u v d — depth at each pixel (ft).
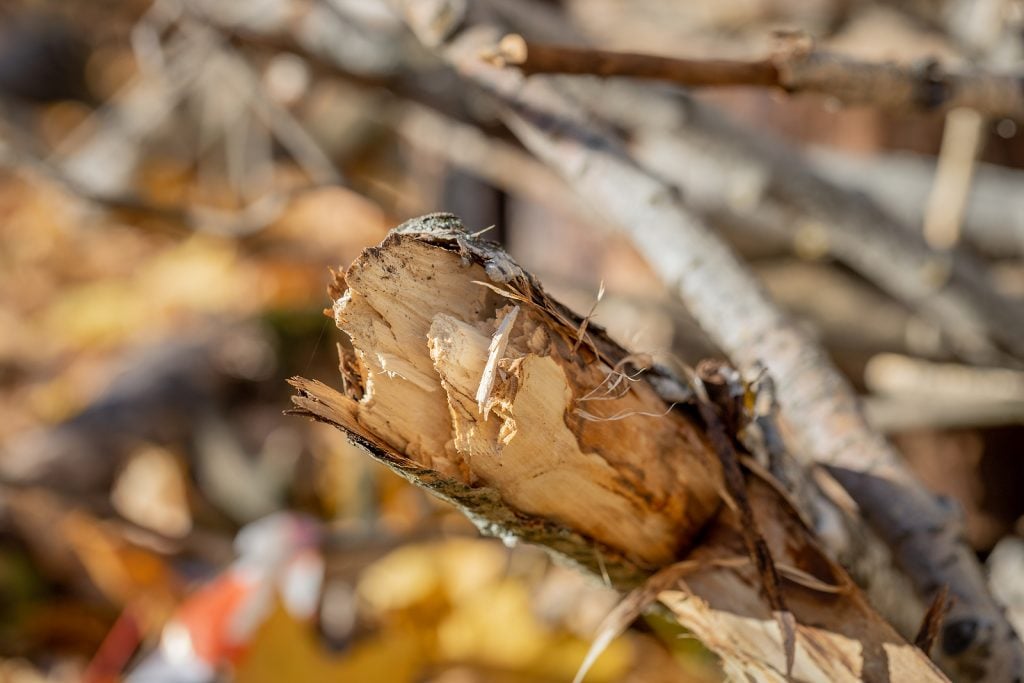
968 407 3.17
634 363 1.62
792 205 3.04
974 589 1.79
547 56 1.82
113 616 3.17
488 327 1.54
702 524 1.65
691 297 1.93
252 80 3.40
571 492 1.61
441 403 1.56
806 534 1.65
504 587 2.89
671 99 3.02
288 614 2.61
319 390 1.55
